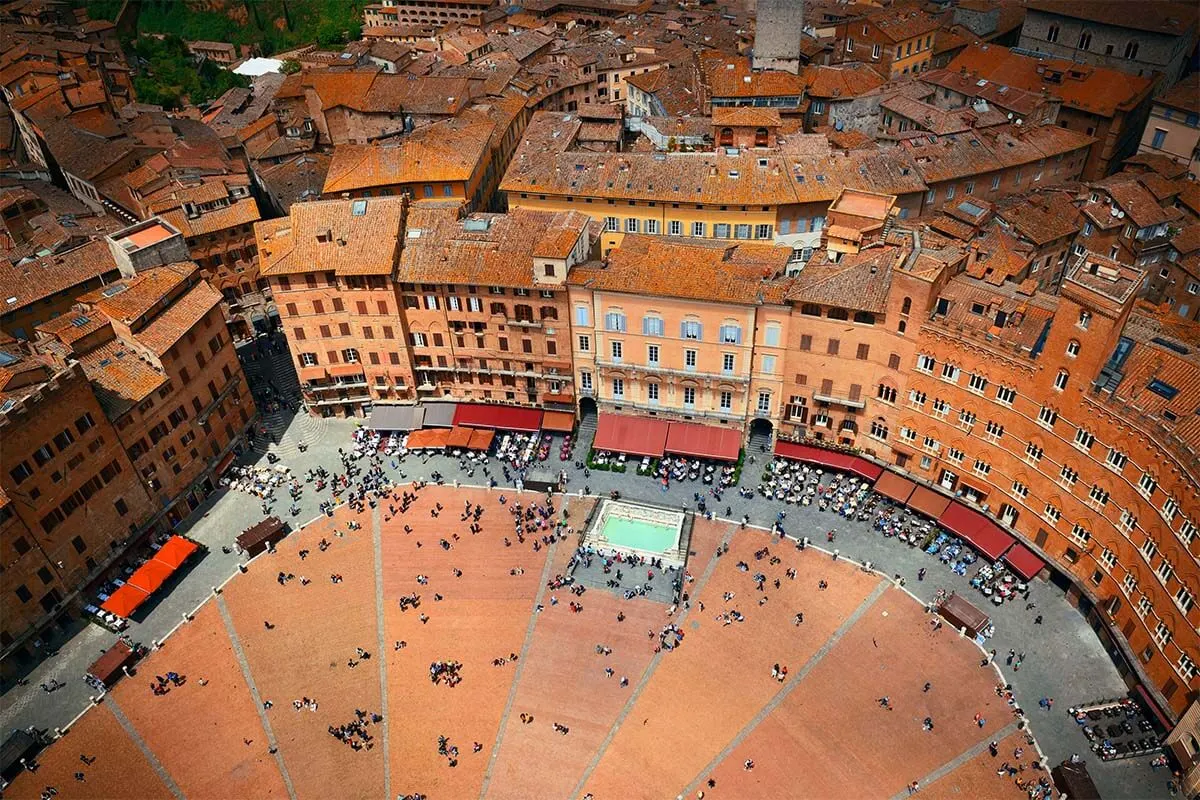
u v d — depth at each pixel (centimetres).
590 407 12238
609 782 8225
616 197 12744
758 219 12612
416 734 8700
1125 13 16238
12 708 9038
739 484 11081
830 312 9931
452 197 13775
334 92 17138
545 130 14550
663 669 9119
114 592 10050
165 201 13650
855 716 8556
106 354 10350
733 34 19350
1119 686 8581
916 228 11000
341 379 12181
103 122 17600
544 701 8912
